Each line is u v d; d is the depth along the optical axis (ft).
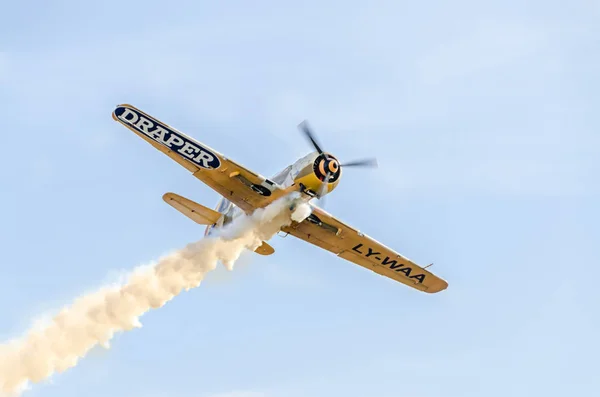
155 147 231.50
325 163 232.73
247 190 238.68
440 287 280.10
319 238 262.26
